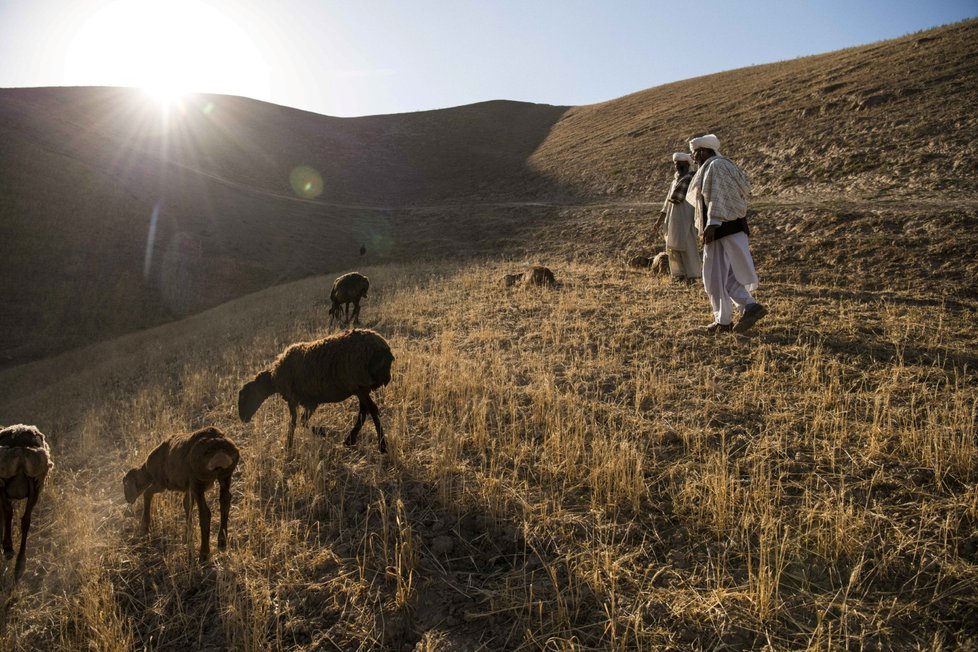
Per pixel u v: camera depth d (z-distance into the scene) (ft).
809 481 16.21
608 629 12.34
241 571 15.80
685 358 26.99
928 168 84.53
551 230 115.96
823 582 12.94
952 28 136.98
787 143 114.73
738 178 27.55
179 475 16.71
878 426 18.24
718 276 28.84
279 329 47.47
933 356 24.27
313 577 15.26
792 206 82.79
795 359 25.32
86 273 111.55
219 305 107.65
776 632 11.87
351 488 18.99
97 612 14.74
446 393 24.82
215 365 38.22
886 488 15.56
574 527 15.64
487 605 13.64
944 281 51.70
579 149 190.39
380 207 191.42
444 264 95.81
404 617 13.55
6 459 17.47
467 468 19.11
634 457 17.92
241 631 13.67
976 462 15.75
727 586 13.09
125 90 243.60
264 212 165.58
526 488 17.49
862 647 11.09
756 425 19.74
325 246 145.89
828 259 63.77
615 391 23.76
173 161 195.52
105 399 38.01
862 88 121.29
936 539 13.52
